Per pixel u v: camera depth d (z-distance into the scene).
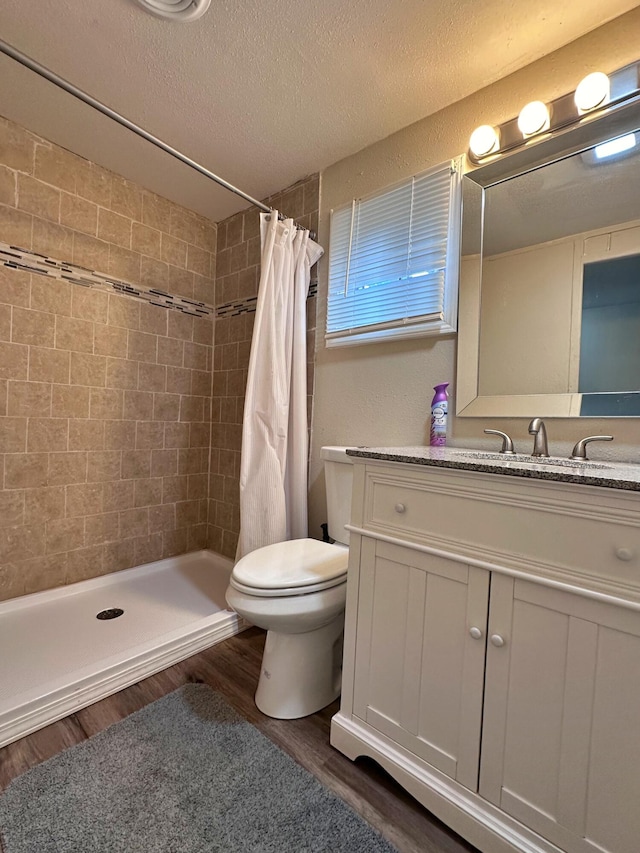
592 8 1.16
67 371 1.96
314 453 1.97
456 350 1.50
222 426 2.51
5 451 1.79
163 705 1.33
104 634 1.68
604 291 1.22
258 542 1.79
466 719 0.94
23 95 1.57
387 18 1.20
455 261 1.50
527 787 0.85
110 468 2.14
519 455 1.26
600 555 0.77
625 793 0.75
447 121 1.55
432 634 0.99
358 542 1.15
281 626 1.23
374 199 1.75
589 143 1.25
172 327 2.36
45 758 1.12
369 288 1.75
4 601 1.82
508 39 1.26
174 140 1.79
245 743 1.19
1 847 0.88
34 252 1.83
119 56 1.36
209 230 2.52
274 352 1.81
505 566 0.87
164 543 2.39
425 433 1.59
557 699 0.82
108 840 0.91
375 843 0.93
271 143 1.79
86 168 1.97
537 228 1.34
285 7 1.17
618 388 1.19
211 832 0.93
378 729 1.09
